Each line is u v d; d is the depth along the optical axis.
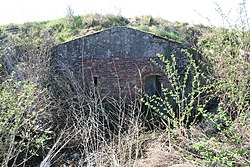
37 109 7.20
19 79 8.59
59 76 9.77
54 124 7.98
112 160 5.30
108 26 12.66
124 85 9.91
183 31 11.98
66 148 7.33
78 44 9.73
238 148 3.97
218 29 6.71
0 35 11.12
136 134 6.30
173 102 9.37
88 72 9.87
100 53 9.73
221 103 5.48
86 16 13.59
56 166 6.61
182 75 9.46
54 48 9.91
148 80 10.16
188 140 4.92
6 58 9.53
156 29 11.88
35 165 6.74
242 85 5.18
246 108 5.25
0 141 5.16
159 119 8.78
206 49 7.35
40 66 9.32
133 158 5.74
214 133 5.67
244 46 5.98
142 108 9.64
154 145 5.79
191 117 8.07
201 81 8.86
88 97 8.76
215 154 4.55
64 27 12.59
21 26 12.20
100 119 8.58
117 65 9.77
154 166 5.03
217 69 6.27
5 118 4.89
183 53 9.42
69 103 8.55
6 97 5.09
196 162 4.45
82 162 5.97
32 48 9.99
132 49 9.62
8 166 6.58
